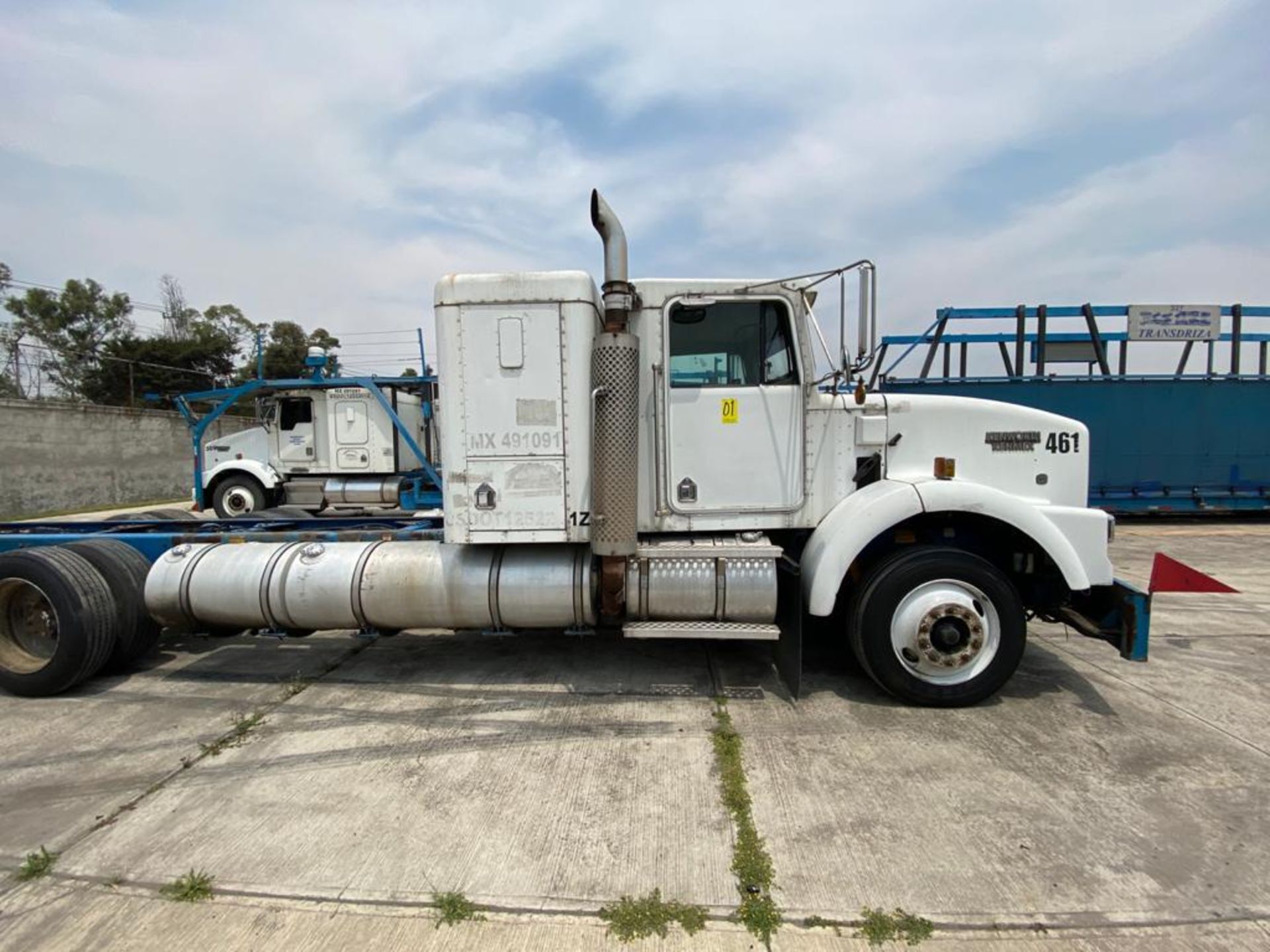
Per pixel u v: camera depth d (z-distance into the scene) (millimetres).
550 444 3564
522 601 3750
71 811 2707
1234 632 5047
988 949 1956
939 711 3574
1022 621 3529
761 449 3816
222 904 2170
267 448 12203
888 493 3580
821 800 2717
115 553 4137
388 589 3855
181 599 4039
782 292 3754
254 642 4945
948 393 12148
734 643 4762
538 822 2598
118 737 3371
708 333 3795
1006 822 2557
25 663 3947
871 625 3561
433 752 3166
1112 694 3793
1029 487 4031
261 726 3475
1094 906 2115
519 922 2084
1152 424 11906
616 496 3430
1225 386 11828
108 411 16781
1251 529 11344
